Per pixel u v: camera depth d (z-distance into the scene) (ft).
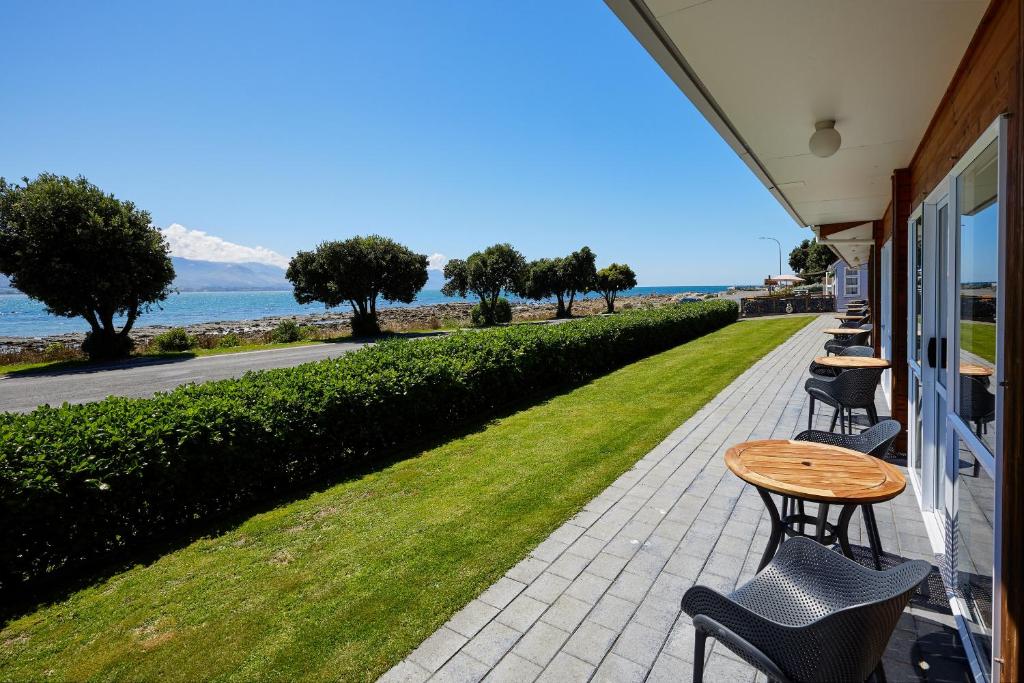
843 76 8.41
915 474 13.94
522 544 11.07
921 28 6.84
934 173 10.78
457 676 7.29
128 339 56.75
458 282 96.58
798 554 6.33
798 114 10.25
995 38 6.28
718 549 10.56
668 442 17.87
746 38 7.05
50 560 10.73
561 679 7.16
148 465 12.05
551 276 111.14
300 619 8.86
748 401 23.54
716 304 67.67
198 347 62.69
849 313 59.21
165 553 11.61
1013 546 5.03
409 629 8.40
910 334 14.19
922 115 10.36
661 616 8.48
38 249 48.21
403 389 18.79
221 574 10.54
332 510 13.51
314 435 15.75
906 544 10.36
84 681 7.66
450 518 12.59
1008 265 5.22
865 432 9.86
